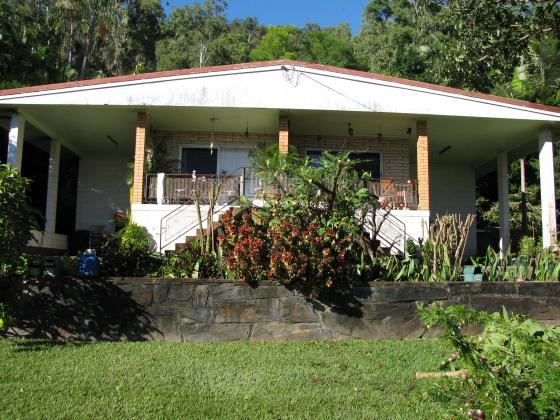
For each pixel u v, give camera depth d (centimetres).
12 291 717
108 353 638
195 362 602
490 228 1878
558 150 1977
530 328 390
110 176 1602
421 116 1201
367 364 606
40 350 645
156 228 1164
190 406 465
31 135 1415
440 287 773
